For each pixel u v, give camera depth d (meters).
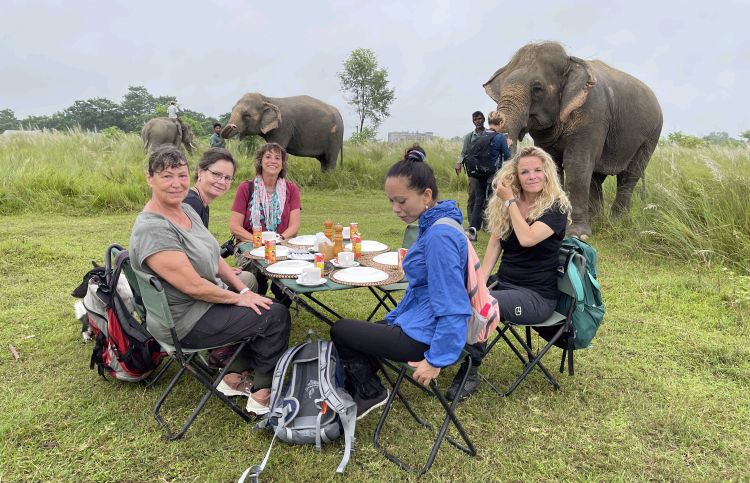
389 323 2.60
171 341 2.69
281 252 3.53
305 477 2.39
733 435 2.75
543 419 2.91
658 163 9.63
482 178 7.20
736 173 6.90
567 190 7.24
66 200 9.80
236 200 4.30
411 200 2.28
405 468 2.46
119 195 10.02
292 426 2.53
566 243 3.10
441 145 17.22
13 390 3.10
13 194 9.66
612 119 7.28
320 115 13.83
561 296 3.18
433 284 2.20
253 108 12.70
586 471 2.47
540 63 6.86
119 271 2.83
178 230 2.67
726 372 3.44
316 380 2.61
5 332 3.94
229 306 2.72
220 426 2.79
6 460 2.46
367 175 14.12
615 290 5.06
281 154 4.18
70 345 3.75
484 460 2.54
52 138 17.28
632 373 3.42
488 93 7.63
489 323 2.36
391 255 3.49
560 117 6.82
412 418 2.90
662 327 4.16
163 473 2.42
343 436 2.68
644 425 2.84
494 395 3.15
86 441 2.63
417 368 2.26
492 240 3.41
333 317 4.44
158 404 2.78
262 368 2.79
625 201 8.18
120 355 2.97
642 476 2.43
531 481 2.40
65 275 5.40
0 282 5.14
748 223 5.82
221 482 2.36
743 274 5.41
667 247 6.18
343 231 4.12
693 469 2.49
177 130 16.28
